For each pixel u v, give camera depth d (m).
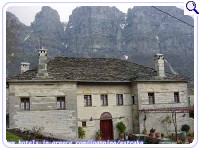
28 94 27.28
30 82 27.44
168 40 162.75
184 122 33.84
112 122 31.59
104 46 171.00
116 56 158.62
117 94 32.47
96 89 31.31
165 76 33.72
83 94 30.48
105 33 179.50
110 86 32.12
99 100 31.31
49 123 27.52
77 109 29.83
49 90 27.98
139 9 187.12
